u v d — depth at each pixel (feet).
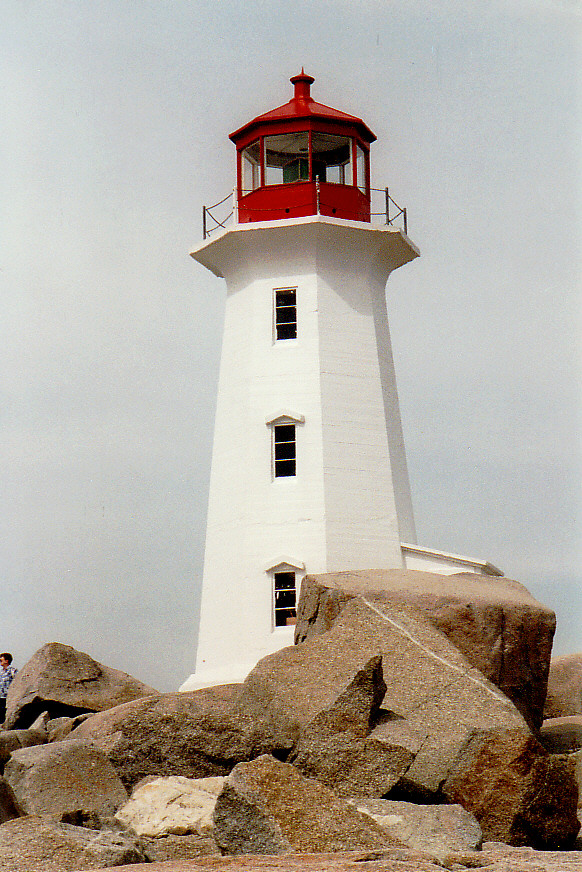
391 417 123.65
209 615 119.96
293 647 81.10
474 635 89.35
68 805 67.92
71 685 105.09
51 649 107.04
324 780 70.90
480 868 56.59
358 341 122.72
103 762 71.51
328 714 72.95
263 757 64.49
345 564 116.47
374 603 83.76
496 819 68.59
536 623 92.43
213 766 74.59
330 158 126.72
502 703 75.31
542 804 69.10
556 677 105.29
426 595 91.15
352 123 125.49
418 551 117.80
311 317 121.70
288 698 76.74
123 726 75.41
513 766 69.31
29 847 57.82
